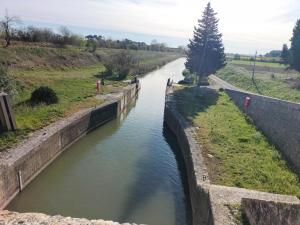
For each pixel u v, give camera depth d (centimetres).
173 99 3347
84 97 2939
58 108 2389
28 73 3394
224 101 3409
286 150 1828
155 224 1438
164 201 1630
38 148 1712
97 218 1440
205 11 4591
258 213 1112
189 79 5034
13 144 1692
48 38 5772
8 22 4466
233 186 1424
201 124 2419
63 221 1153
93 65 5456
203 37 4653
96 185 1736
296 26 4709
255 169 1608
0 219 1137
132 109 3531
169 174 1927
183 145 2183
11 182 1470
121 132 2648
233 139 2069
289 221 1106
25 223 1116
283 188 1425
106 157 2108
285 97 3556
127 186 1747
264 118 2302
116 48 8706
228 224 1069
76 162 2008
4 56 3519
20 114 2122
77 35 6606
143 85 5222
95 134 2536
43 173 1808
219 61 4766
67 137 2122
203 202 1299
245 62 8375
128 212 1509
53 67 4212
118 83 4028
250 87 4541
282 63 7694
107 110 2784
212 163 1661
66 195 1617
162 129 2827
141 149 2291
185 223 1470
